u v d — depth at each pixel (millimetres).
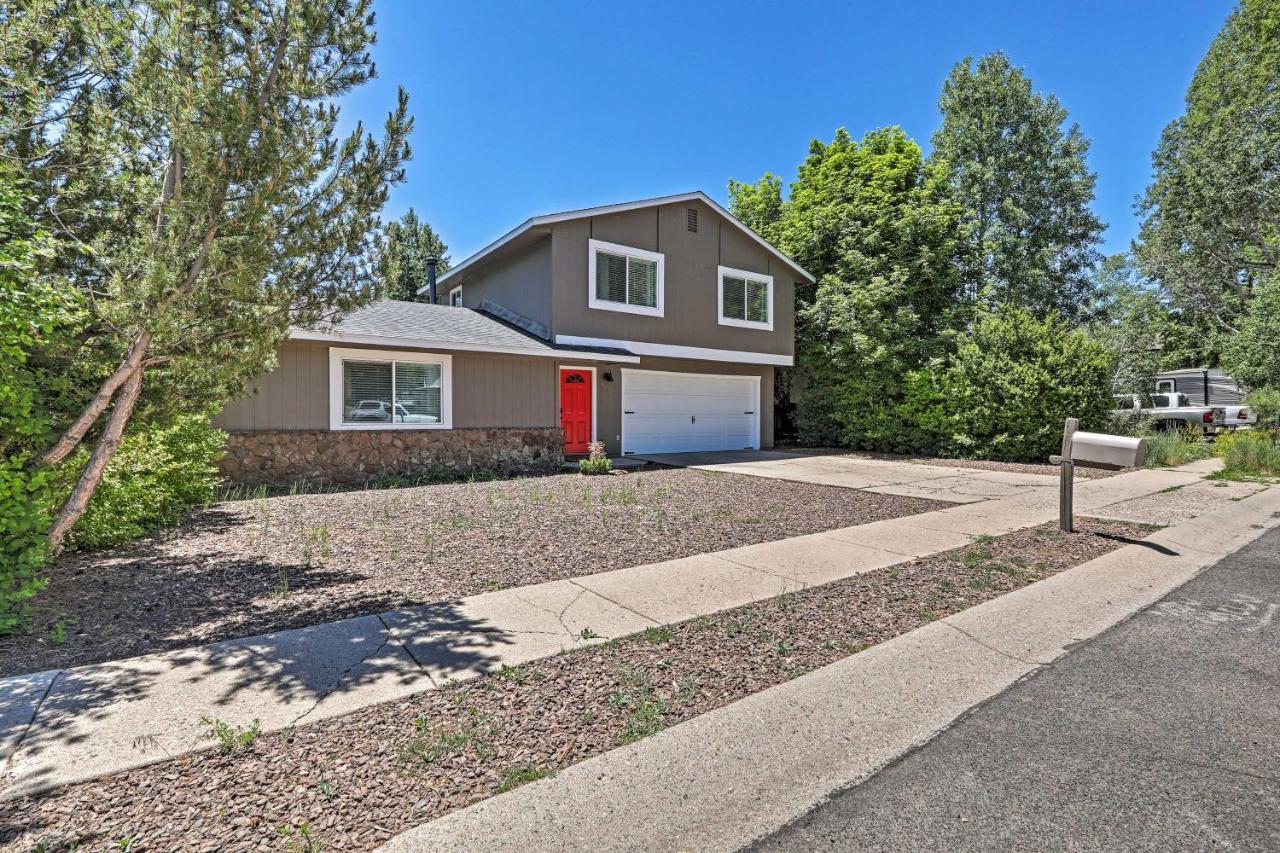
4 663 3127
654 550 5562
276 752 2377
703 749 2461
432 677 3033
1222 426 18172
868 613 4039
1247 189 16984
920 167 17062
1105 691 3010
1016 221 19953
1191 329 24000
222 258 3834
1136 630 3826
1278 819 2059
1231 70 19125
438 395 10852
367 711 2703
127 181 4387
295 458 9352
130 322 3732
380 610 3959
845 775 2311
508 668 3143
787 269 16703
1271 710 2826
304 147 4008
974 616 4008
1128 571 5109
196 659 3201
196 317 3877
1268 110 17562
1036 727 2670
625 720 2670
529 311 13523
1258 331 15281
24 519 3617
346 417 9914
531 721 2645
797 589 4496
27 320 3520
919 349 15469
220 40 3889
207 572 4734
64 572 4680
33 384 4023
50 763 2271
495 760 2357
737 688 2990
